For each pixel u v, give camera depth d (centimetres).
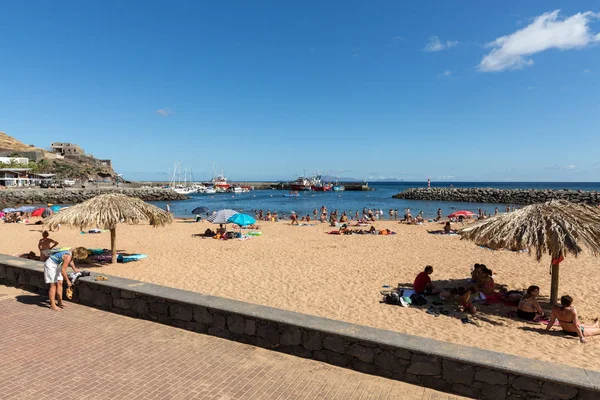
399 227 2630
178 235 2123
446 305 873
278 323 507
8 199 5616
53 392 399
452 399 404
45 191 6094
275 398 395
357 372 458
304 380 436
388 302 881
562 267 1256
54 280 666
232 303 571
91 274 722
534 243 749
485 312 822
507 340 672
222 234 2023
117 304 651
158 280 1088
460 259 1423
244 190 10462
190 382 425
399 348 437
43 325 591
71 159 11844
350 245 1775
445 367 418
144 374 441
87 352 496
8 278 820
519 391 387
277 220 3291
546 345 650
